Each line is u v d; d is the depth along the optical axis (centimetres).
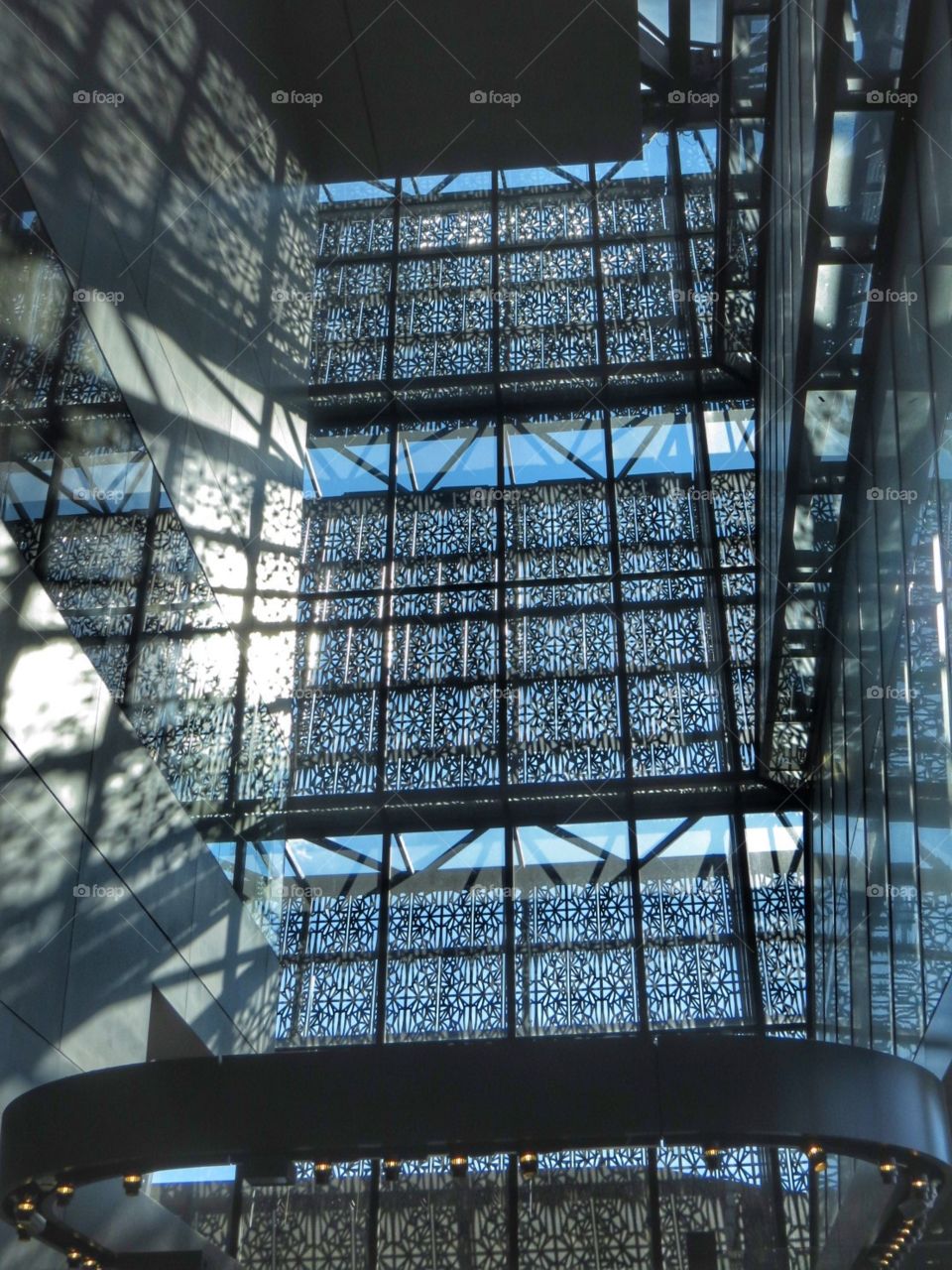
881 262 1422
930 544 1269
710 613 2039
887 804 1470
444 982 1848
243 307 1841
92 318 1245
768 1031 1791
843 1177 1569
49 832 1112
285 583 1958
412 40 2156
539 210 2353
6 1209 886
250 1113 823
